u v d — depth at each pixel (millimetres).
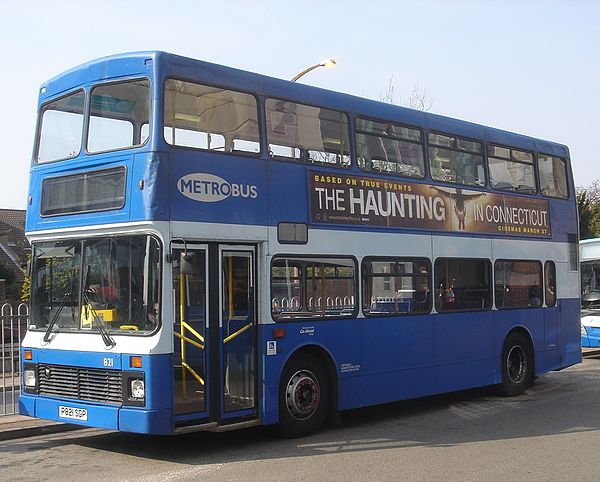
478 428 10438
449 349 12062
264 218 9328
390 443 9383
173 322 8242
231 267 9039
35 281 9352
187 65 8688
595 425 10570
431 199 11875
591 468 7918
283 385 9578
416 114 11820
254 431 10211
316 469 7938
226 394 8852
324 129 10320
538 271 14250
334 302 10203
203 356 8641
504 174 13594
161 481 7434
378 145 11094
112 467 8117
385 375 10914
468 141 12820
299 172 9852
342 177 10445
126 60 8641
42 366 9062
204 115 8812
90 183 8766
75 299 8859
